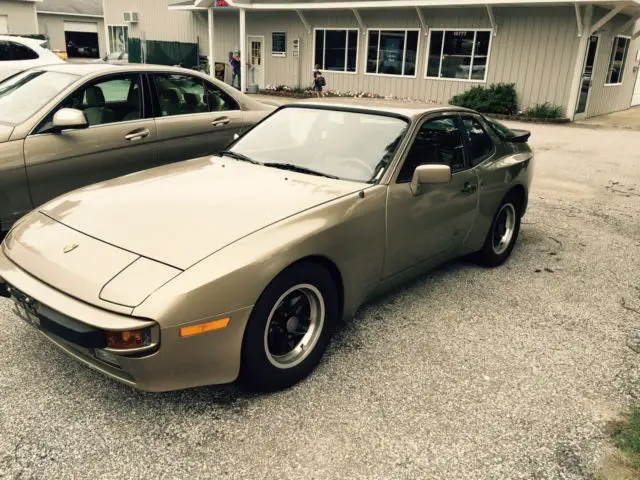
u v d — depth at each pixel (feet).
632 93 75.10
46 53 33.81
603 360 10.79
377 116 12.37
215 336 8.00
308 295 9.48
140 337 7.43
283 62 76.02
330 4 64.39
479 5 55.62
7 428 8.19
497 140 14.93
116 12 98.43
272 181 10.80
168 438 8.11
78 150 15.60
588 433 8.56
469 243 13.96
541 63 55.47
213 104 19.43
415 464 7.76
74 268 8.16
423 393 9.42
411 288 13.88
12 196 14.52
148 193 10.19
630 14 59.00
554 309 13.02
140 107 17.33
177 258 8.07
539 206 22.91
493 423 8.71
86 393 9.10
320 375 9.84
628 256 17.06
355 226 10.05
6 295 8.96
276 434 8.27
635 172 30.78
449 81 62.03
